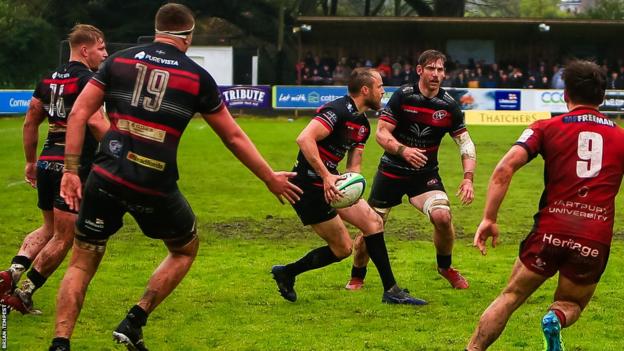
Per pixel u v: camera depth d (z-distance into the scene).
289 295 20.94
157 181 14.97
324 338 17.94
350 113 20.02
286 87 83.25
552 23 94.50
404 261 25.97
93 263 15.50
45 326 18.64
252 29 117.50
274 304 20.84
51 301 20.75
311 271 24.52
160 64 15.02
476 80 88.00
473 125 79.50
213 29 123.81
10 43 99.62
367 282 23.25
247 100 83.12
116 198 14.94
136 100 14.91
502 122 80.81
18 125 72.19
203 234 30.52
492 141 64.44
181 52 15.34
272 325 18.97
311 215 20.31
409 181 22.34
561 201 14.53
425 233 30.95
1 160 50.75
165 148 14.98
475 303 20.98
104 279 23.33
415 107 21.77
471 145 22.14
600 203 14.42
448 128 22.06
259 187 41.78
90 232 15.23
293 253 27.28
